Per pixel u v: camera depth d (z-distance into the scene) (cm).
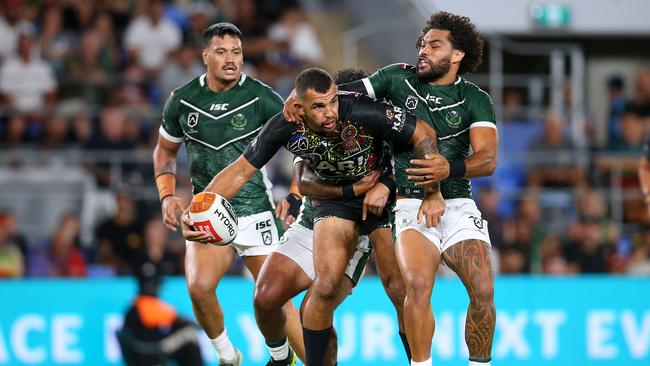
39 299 3303
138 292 3250
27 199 3938
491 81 4425
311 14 5369
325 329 2044
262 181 2334
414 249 1991
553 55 4550
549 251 3781
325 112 1902
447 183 2094
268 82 4388
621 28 5006
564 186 4094
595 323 3428
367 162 2036
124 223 3709
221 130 2273
